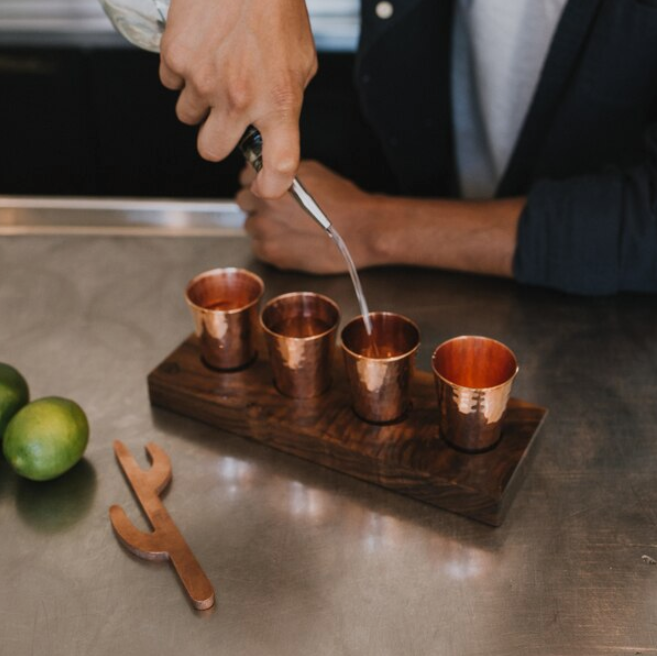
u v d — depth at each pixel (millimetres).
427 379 1003
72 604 769
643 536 829
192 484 900
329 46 1798
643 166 1235
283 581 789
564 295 1225
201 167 1958
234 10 862
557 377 1050
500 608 760
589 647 725
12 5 1772
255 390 982
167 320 1154
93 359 1080
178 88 958
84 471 914
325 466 924
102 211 1383
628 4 1280
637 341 1121
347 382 1001
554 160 1491
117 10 999
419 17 1481
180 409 991
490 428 866
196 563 795
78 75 1823
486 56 1496
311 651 725
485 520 847
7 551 821
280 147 866
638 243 1175
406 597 771
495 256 1230
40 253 1298
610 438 951
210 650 727
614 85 1375
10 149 1903
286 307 991
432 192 1760
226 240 1340
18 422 871
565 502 868
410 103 1604
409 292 1229
